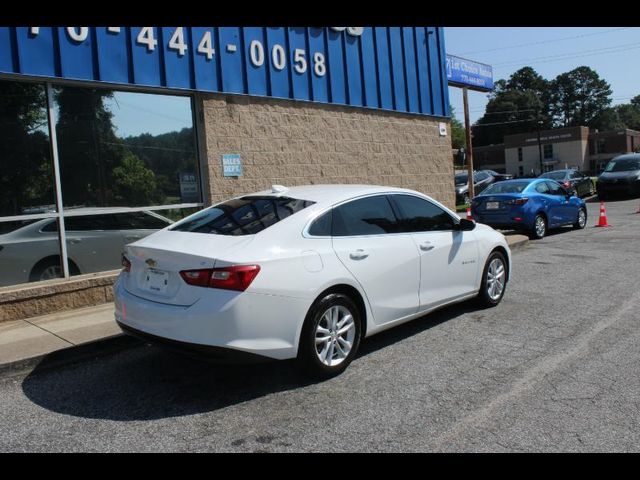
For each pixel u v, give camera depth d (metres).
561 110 122.31
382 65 10.91
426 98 11.98
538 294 7.33
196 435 3.65
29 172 6.57
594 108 119.94
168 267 4.14
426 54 12.02
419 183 11.90
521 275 8.69
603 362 4.73
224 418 3.89
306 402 4.11
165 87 7.57
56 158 6.75
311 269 4.34
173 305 4.05
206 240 4.30
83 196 7.03
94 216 7.12
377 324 4.95
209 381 4.59
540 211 12.89
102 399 4.28
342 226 4.80
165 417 3.93
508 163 85.88
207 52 8.00
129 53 7.22
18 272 6.48
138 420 3.89
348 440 3.53
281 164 9.11
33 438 3.65
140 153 7.59
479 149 93.56
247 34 8.52
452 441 3.48
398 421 3.77
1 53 6.20
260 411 3.98
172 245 4.27
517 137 84.44
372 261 4.85
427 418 3.80
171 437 3.63
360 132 10.50
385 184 11.09
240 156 8.53
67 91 6.90
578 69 119.94
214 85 8.12
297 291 4.20
